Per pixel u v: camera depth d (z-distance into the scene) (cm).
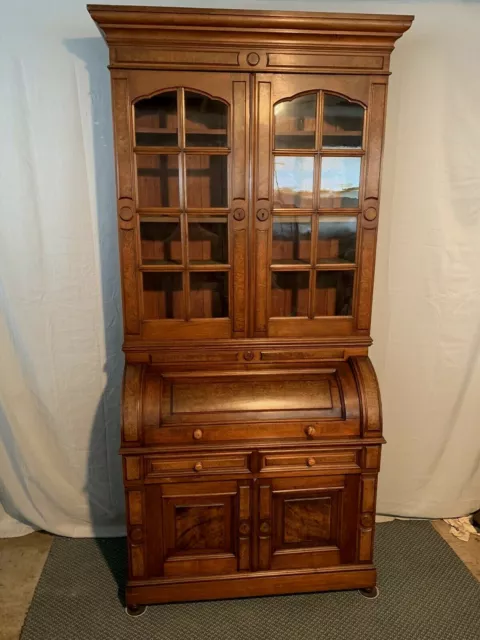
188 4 176
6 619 166
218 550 167
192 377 165
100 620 165
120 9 137
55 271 190
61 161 182
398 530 213
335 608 171
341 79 153
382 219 197
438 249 200
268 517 164
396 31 148
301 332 170
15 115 177
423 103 188
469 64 185
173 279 165
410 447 218
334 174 164
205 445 156
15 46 172
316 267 165
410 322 207
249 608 170
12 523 209
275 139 158
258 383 165
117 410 204
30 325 193
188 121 155
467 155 192
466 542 206
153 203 161
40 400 199
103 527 210
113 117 149
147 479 157
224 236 164
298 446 158
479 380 210
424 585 181
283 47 148
